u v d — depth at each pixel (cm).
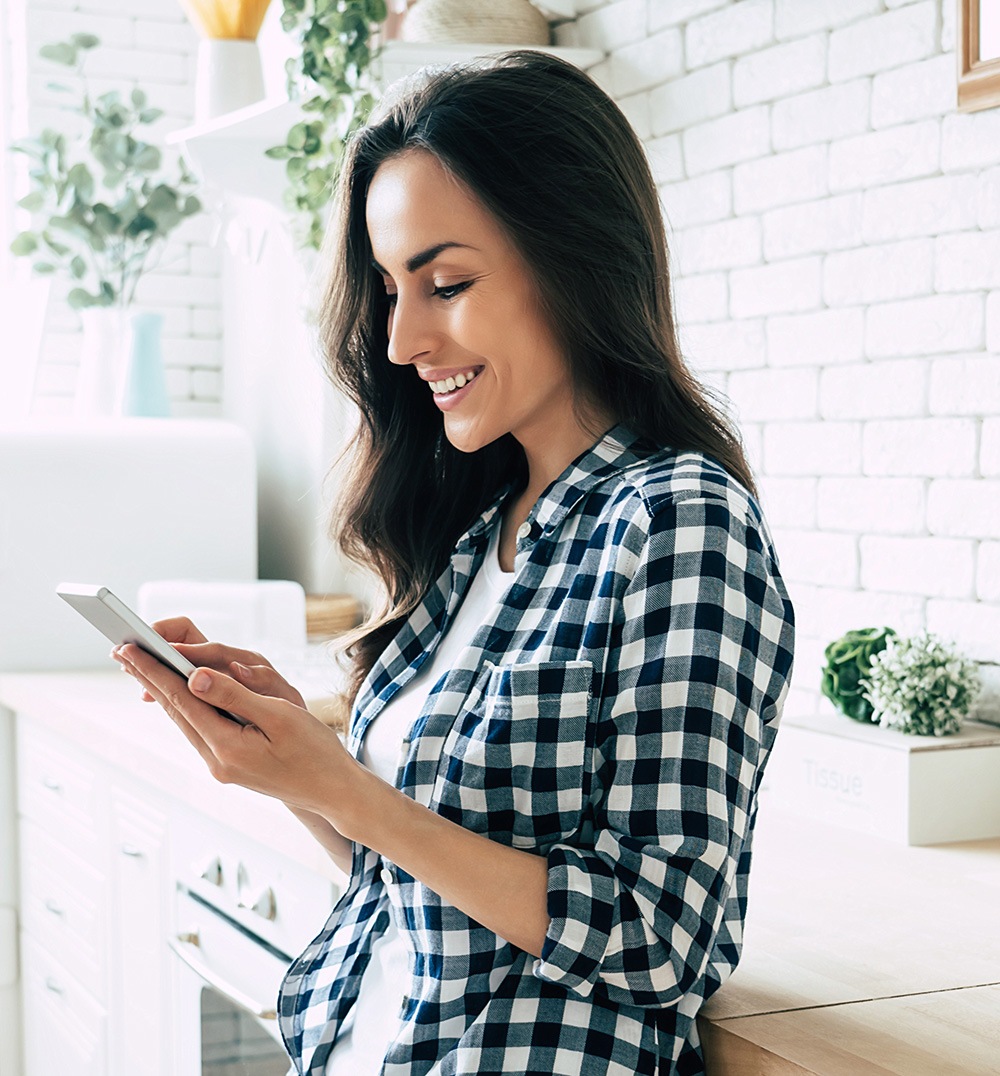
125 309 334
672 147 240
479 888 104
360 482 145
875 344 200
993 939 133
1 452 284
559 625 112
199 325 371
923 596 194
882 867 159
